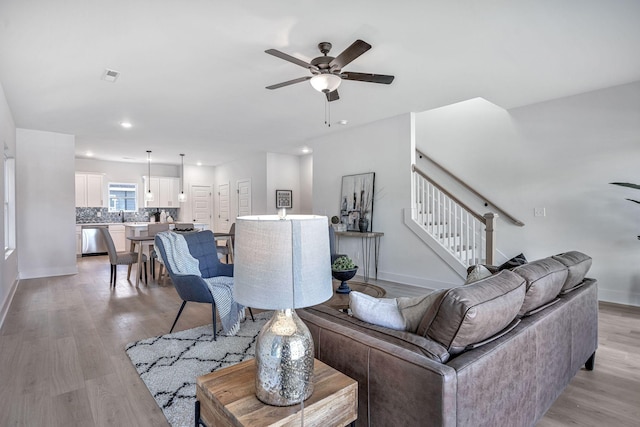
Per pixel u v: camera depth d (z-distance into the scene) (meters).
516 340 1.37
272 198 7.95
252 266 1.06
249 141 6.65
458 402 1.08
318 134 6.12
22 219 5.33
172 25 2.46
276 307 1.02
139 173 9.45
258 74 3.37
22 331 3.11
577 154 4.16
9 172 4.93
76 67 3.14
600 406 1.96
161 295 4.39
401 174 4.98
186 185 9.85
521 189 4.66
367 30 2.57
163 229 5.94
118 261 4.89
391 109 4.66
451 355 1.24
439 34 2.64
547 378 1.67
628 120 3.80
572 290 2.11
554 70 3.37
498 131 4.89
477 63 3.18
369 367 1.28
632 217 3.82
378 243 5.34
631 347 2.75
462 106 5.30
